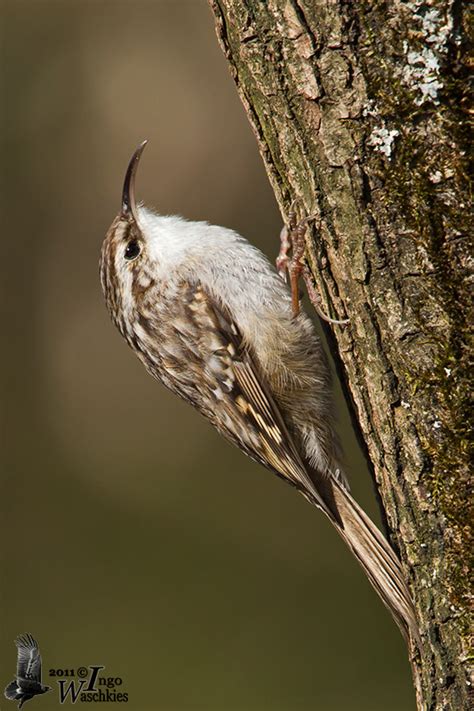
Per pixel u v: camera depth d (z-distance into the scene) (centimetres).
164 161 1554
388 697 1020
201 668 1077
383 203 436
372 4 420
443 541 453
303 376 596
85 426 1520
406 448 455
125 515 1354
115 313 673
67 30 1594
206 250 625
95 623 1159
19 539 1327
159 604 1188
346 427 1230
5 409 1530
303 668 1067
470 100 416
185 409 1523
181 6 1608
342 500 573
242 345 609
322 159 448
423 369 442
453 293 432
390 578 505
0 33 1580
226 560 1245
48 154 1572
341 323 469
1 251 1575
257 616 1154
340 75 431
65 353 1580
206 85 1587
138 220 648
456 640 453
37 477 1452
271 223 1548
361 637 1106
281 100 454
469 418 439
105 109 1573
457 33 412
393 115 426
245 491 1370
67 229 1591
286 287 612
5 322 1569
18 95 1569
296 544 1259
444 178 424
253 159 1560
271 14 442
